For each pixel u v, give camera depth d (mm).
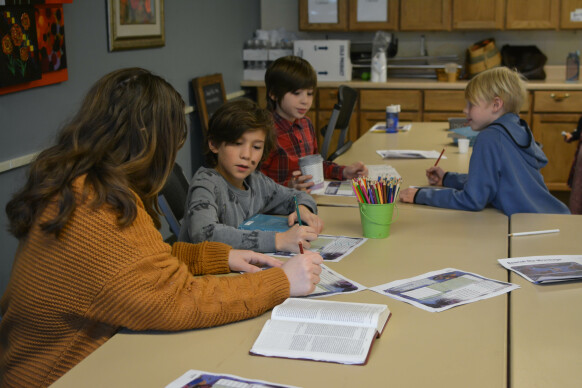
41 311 1086
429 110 5031
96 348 1134
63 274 1063
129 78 1145
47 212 1060
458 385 941
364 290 1324
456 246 1628
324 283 1366
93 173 1075
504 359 1022
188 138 4344
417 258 1533
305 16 5383
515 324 1147
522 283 1354
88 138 1121
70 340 1116
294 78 2459
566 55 5312
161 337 1122
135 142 1125
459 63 5516
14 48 2406
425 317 1187
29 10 2494
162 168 1175
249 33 5547
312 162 2227
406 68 5469
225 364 1022
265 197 2018
